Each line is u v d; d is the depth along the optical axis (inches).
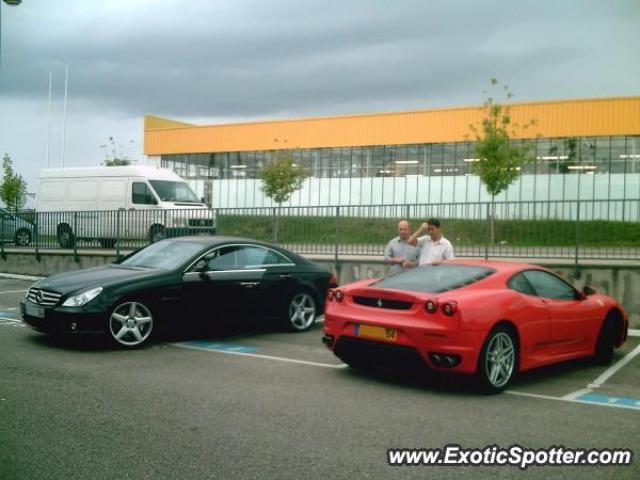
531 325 270.5
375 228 529.7
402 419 215.9
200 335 385.7
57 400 228.4
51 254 720.3
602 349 320.8
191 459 172.6
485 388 252.2
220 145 1930.4
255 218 591.8
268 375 278.8
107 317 321.7
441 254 373.1
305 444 187.0
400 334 253.8
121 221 661.3
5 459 170.1
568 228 459.5
